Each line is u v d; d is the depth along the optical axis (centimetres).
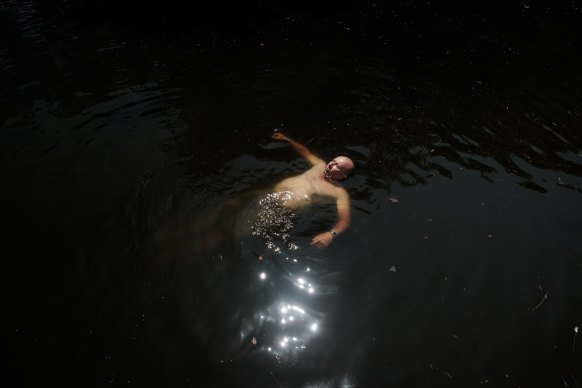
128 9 1222
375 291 439
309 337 393
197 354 372
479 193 594
